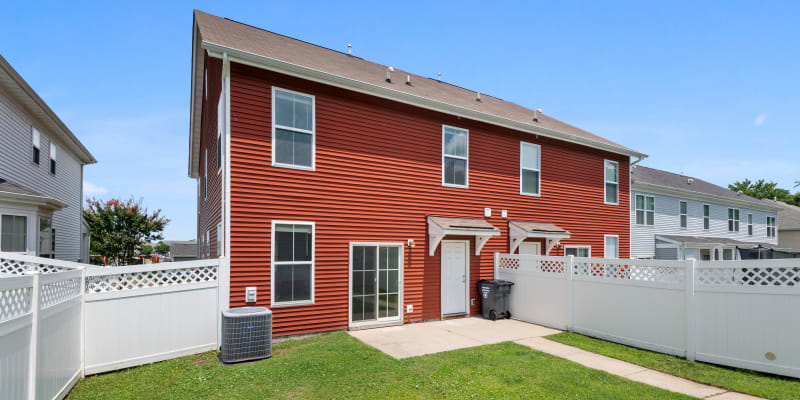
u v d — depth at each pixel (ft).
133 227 73.61
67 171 58.29
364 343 25.25
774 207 98.48
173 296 22.11
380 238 30.55
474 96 48.26
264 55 25.99
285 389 17.02
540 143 41.45
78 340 18.69
